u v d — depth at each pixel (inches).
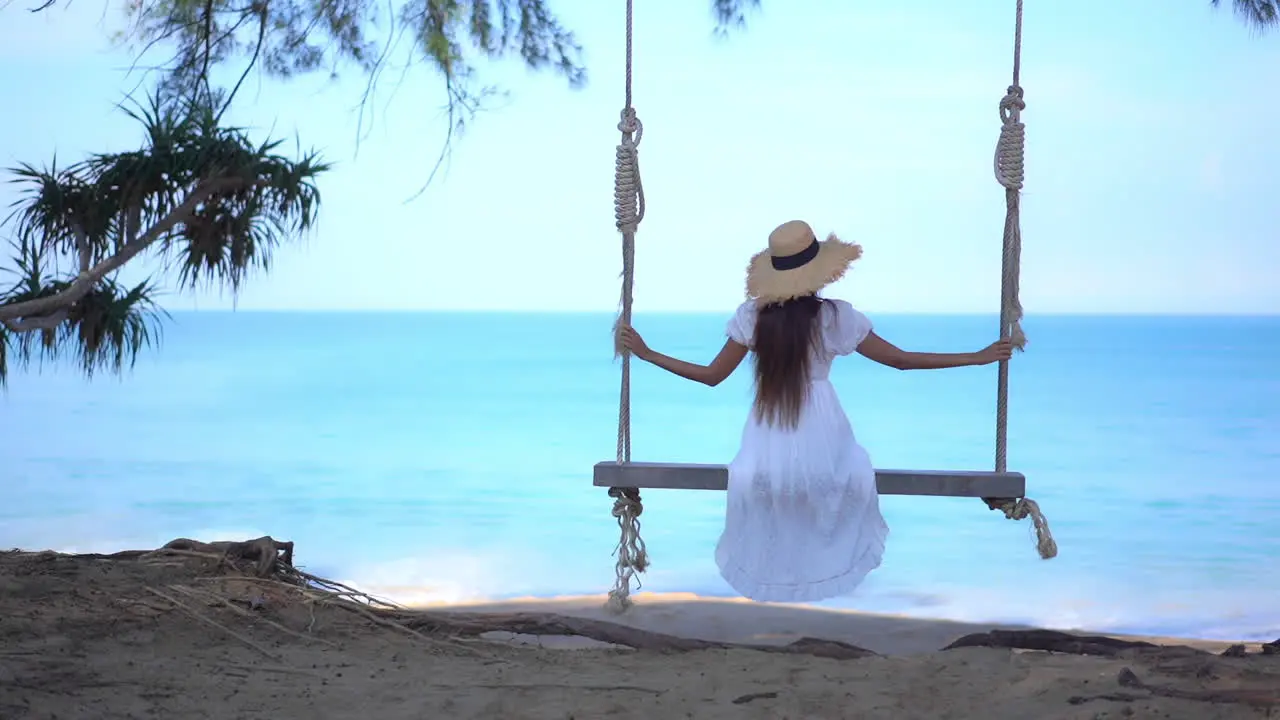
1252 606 370.0
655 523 526.3
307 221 211.3
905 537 498.9
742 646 178.1
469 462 760.3
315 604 187.3
